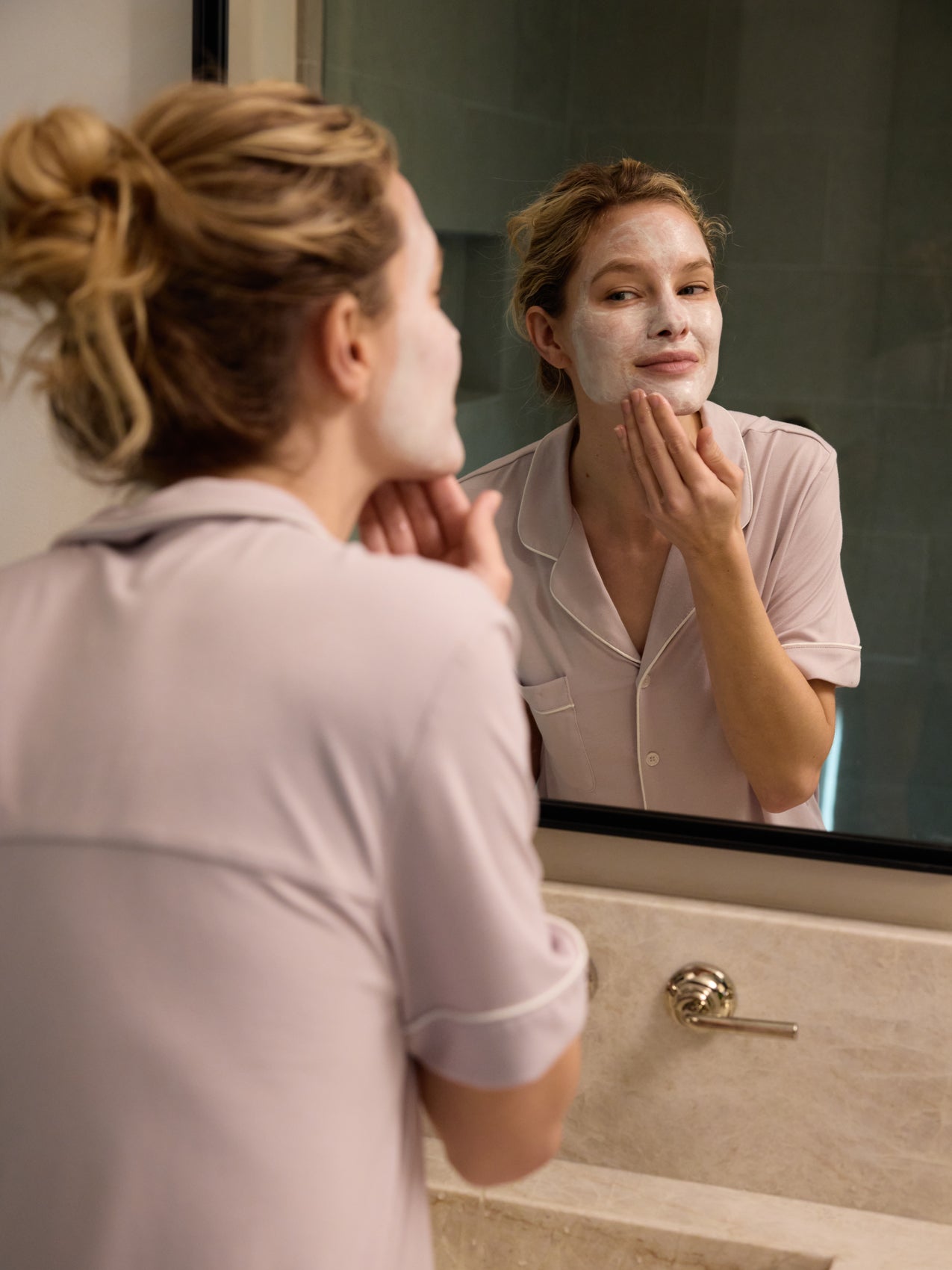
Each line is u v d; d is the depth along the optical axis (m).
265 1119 0.54
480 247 1.03
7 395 0.63
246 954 0.53
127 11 1.11
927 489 0.98
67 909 0.55
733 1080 1.09
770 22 0.95
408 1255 0.62
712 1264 1.04
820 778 1.04
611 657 1.06
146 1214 0.54
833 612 1.01
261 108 0.58
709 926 1.06
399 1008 0.59
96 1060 0.54
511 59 1.00
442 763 0.54
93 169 0.56
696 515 1.00
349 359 0.61
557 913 1.10
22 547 1.21
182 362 0.58
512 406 1.05
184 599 0.57
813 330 0.98
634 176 0.99
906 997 1.04
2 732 0.57
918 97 0.93
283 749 0.54
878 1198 1.08
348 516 0.67
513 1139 0.61
